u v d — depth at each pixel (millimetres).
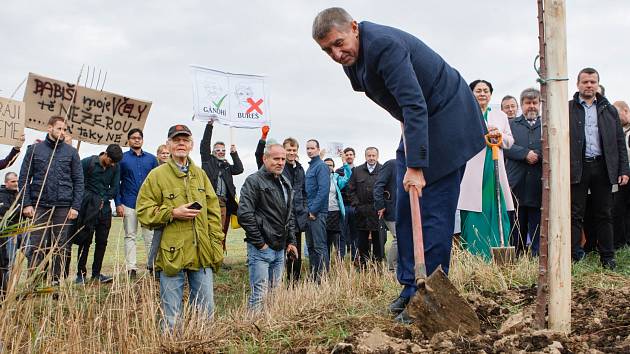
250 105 10367
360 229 9344
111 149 8094
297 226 8445
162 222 5090
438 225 3982
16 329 3688
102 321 4484
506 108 8453
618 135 6531
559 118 3189
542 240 3277
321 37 3799
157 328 4406
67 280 4430
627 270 6051
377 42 3705
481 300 4199
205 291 5309
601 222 6438
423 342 3293
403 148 4156
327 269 8492
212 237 5352
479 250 6512
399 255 4141
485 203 6664
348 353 3203
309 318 4461
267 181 6402
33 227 3760
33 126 8219
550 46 3189
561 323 3240
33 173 7082
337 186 9656
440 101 3896
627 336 3148
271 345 4051
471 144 3967
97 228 8305
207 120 9969
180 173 5227
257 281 6285
